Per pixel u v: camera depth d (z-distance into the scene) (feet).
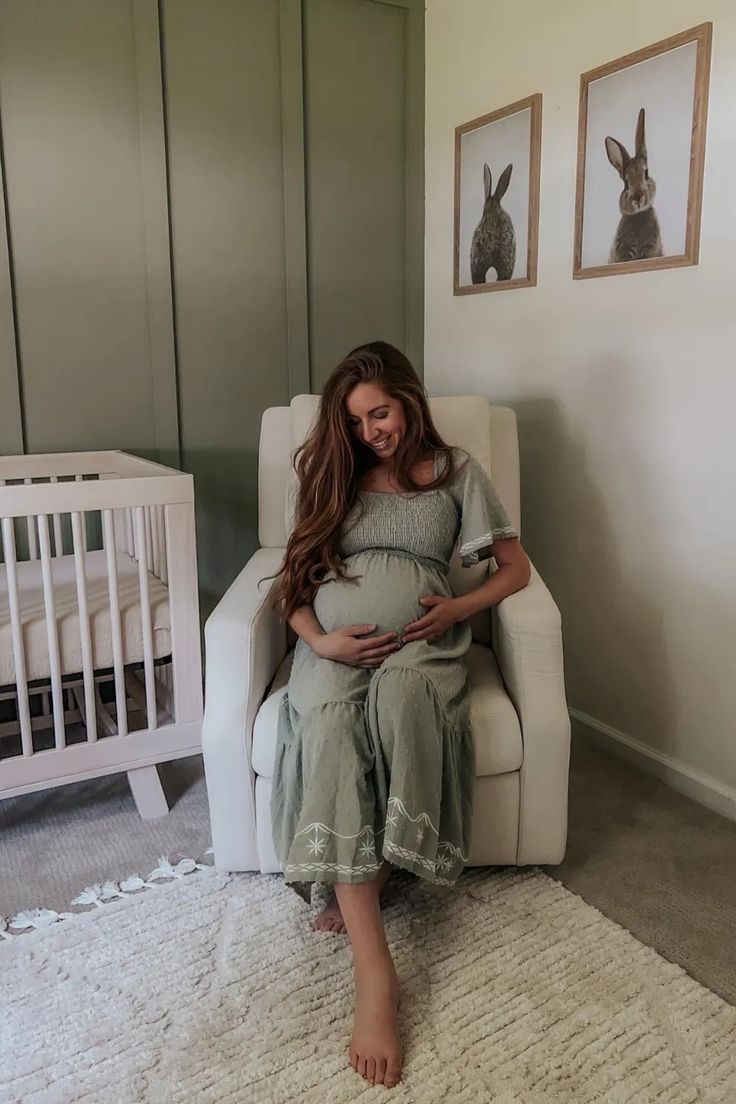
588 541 7.41
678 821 6.28
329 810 4.43
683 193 6.07
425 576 5.16
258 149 8.03
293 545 5.39
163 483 5.84
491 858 5.37
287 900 5.34
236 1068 4.11
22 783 5.81
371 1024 4.12
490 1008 4.43
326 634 5.13
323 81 8.25
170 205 7.73
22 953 4.88
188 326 8.02
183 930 5.08
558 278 7.33
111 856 5.86
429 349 9.21
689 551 6.46
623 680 7.24
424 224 9.02
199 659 6.26
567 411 7.43
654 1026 4.31
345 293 8.75
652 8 6.16
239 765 5.24
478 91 8.00
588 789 6.75
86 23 7.13
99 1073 4.09
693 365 6.22
